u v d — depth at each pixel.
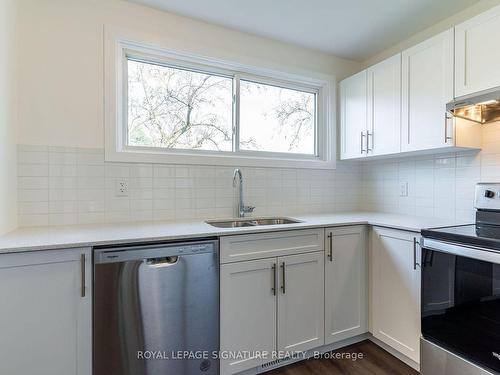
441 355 1.53
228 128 2.40
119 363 1.38
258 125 2.52
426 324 1.62
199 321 1.54
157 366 1.45
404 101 2.05
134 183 1.97
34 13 1.72
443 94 1.80
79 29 1.82
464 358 1.44
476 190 1.82
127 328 1.39
